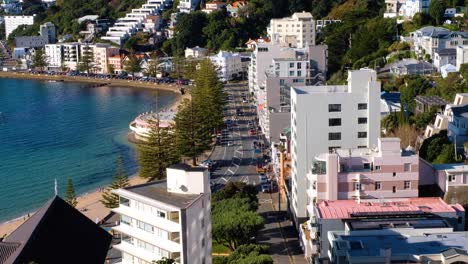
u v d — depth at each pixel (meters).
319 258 97.50
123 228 99.56
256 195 141.50
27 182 183.38
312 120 124.38
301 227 115.88
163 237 94.19
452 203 111.62
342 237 88.12
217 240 114.94
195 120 184.38
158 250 94.38
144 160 170.38
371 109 125.19
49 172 192.62
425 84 185.00
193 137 182.75
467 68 190.50
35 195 172.62
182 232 91.81
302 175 124.75
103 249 86.44
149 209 95.88
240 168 178.00
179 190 98.75
